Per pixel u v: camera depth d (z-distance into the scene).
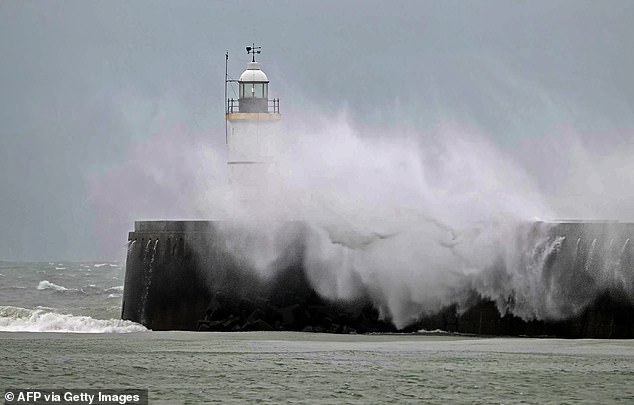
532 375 64.25
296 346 79.94
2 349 77.31
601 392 58.44
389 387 59.84
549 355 74.06
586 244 89.56
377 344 81.88
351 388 59.47
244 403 54.88
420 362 70.12
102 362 69.81
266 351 76.38
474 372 65.62
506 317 92.19
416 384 60.88
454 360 71.31
